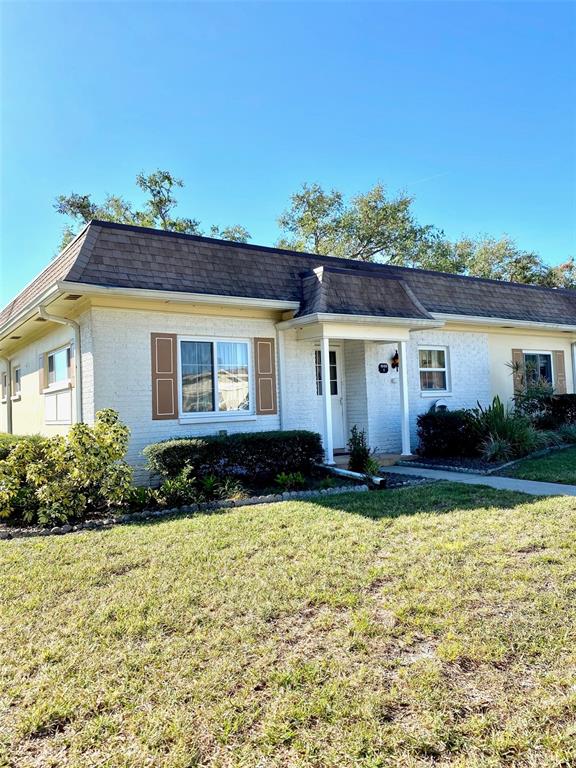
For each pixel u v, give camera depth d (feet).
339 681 10.02
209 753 8.40
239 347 34.22
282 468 30.53
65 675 10.61
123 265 29.19
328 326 33.71
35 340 41.27
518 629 11.66
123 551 18.37
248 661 10.87
